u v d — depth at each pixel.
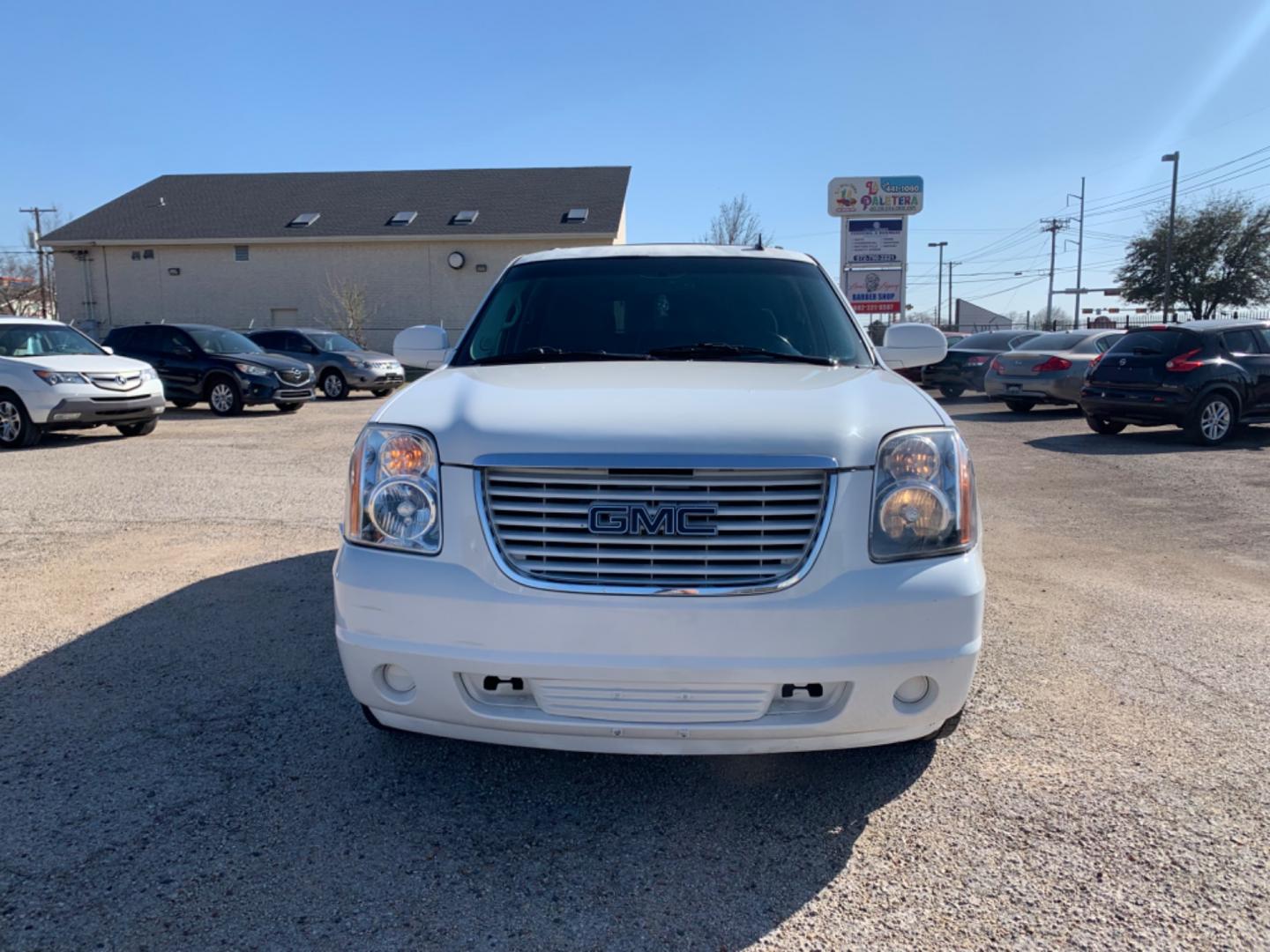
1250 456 10.27
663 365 3.37
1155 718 3.47
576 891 2.45
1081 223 57.19
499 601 2.47
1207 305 42.75
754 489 2.47
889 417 2.68
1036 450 10.86
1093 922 2.30
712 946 2.23
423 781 3.02
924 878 2.49
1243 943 2.21
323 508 7.30
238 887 2.44
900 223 19.00
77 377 11.08
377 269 34.31
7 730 3.35
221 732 3.35
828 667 2.44
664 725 2.49
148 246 34.59
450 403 2.83
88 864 2.53
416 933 2.27
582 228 33.16
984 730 3.38
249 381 15.48
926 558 2.55
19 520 6.81
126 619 4.57
